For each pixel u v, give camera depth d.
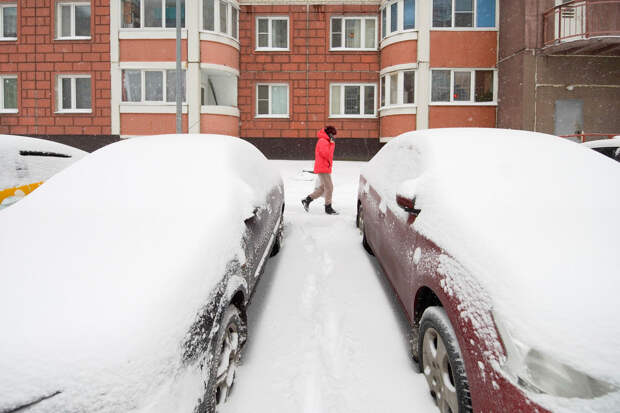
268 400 2.43
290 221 7.02
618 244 1.93
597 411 1.35
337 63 16.33
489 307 1.76
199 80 15.09
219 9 15.37
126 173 3.17
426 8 14.74
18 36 15.27
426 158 3.06
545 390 1.44
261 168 4.44
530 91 13.21
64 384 1.44
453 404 2.05
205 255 2.20
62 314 1.67
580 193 2.44
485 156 2.87
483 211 2.28
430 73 14.91
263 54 16.38
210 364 2.01
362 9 16.17
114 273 1.95
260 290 4.03
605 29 12.71
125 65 15.09
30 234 2.38
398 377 2.63
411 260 2.79
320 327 3.32
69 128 15.39
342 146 16.52
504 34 14.43
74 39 15.16
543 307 1.59
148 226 2.43
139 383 1.51
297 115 16.48
